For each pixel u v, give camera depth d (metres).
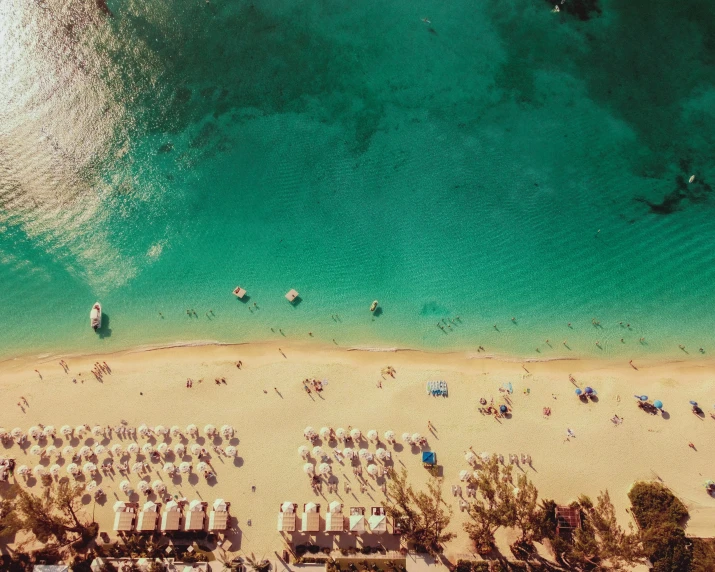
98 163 55.62
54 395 46.06
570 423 46.44
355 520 40.53
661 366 49.47
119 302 50.34
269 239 53.69
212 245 53.12
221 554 40.88
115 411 45.56
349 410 46.53
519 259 53.84
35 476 42.84
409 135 59.12
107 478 43.03
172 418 45.50
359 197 56.03
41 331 48.88
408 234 54.66
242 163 56.91
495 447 45.38
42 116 57.12
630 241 54.69
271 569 40.53
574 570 40.53
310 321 50.72
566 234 55.03
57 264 51.38
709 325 51.00
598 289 52.53
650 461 45.00
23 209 53.16
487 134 59.34
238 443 44.91
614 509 43.25
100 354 48.31
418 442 45.19
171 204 54.56
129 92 58.91
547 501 42.06
